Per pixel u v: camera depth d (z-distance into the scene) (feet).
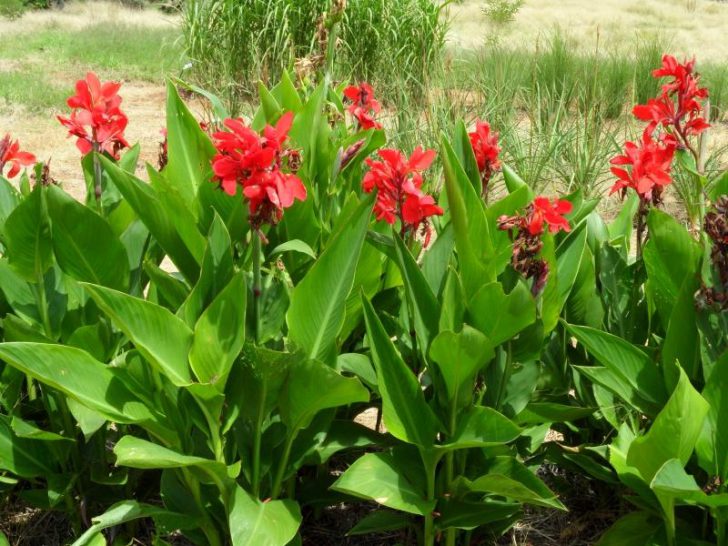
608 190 21.91
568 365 9.68
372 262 8.82
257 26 31.94
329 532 9.21
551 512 9.50
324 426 8.00
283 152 7.09
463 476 7.77
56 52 47.62
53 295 8.66
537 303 7.56
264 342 7.89
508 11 63.46
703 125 9.80
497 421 7.36
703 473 8.08
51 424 8.68
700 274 7.72
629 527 8.04
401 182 7.70
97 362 7.18
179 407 7.57
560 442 10.04
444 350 7.09
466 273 7.75
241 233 8.57
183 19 35.60
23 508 9.46
